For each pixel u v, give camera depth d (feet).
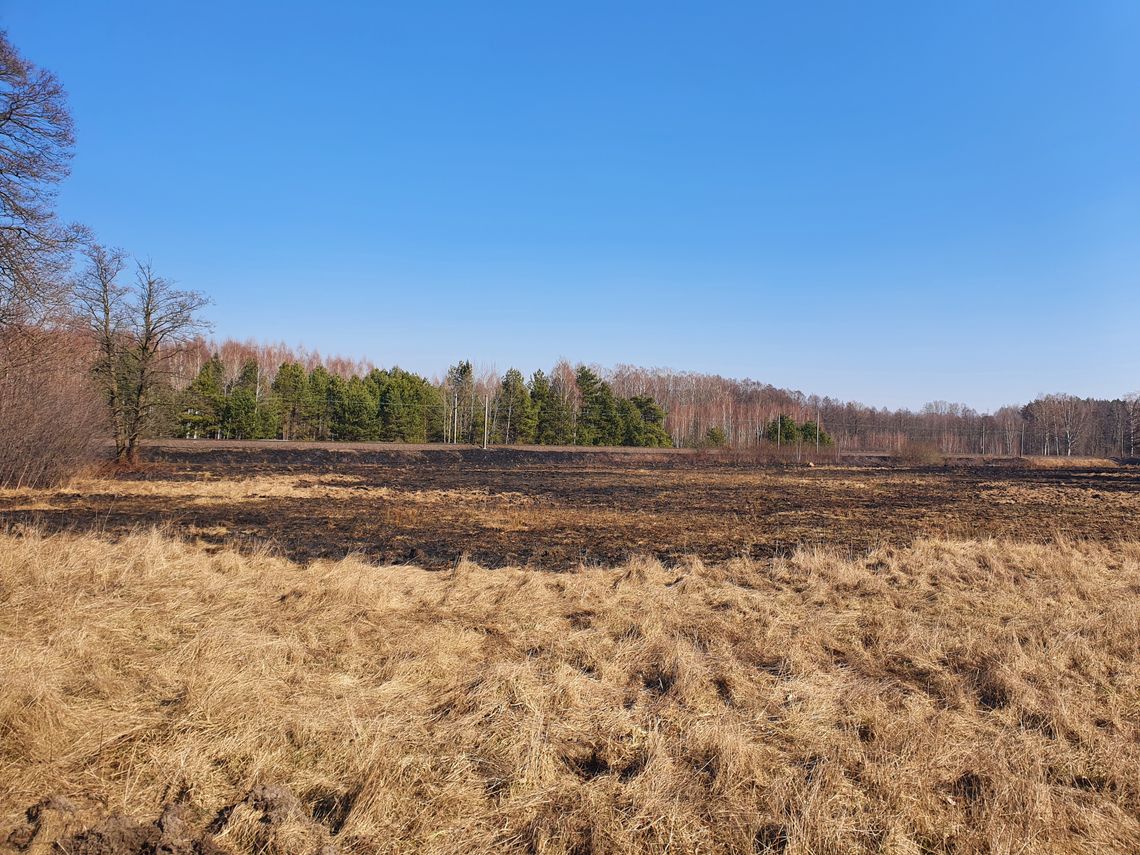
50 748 14.11
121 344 99.25
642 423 238.07
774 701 19.03
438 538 46.80
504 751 15.61
